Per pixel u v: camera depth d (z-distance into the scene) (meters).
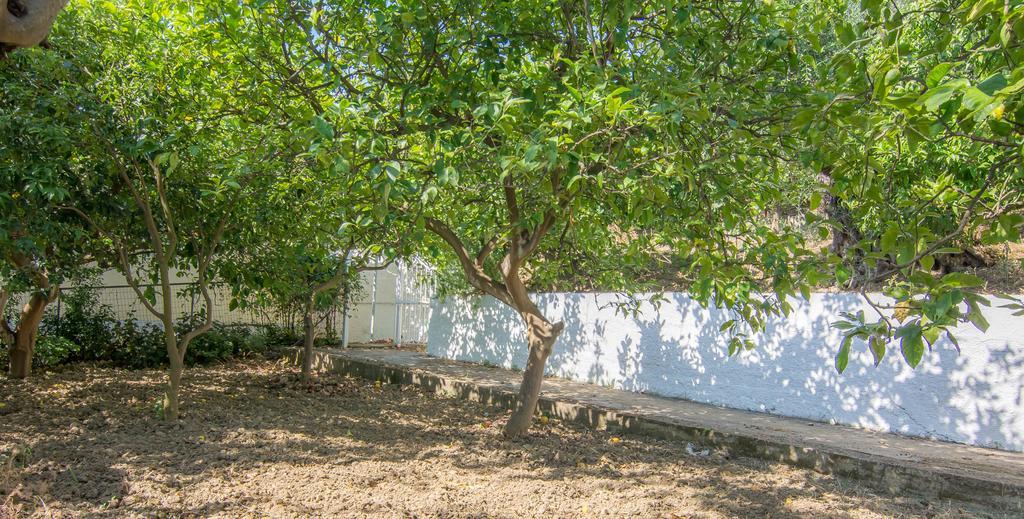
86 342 11.72
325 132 4.05
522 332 11.83
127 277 6.85
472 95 5.77
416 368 11.45
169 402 7.18
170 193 6.59
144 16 6.62
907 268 2.71
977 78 3.38
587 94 4.44
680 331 9.38
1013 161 3.22
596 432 7.78
